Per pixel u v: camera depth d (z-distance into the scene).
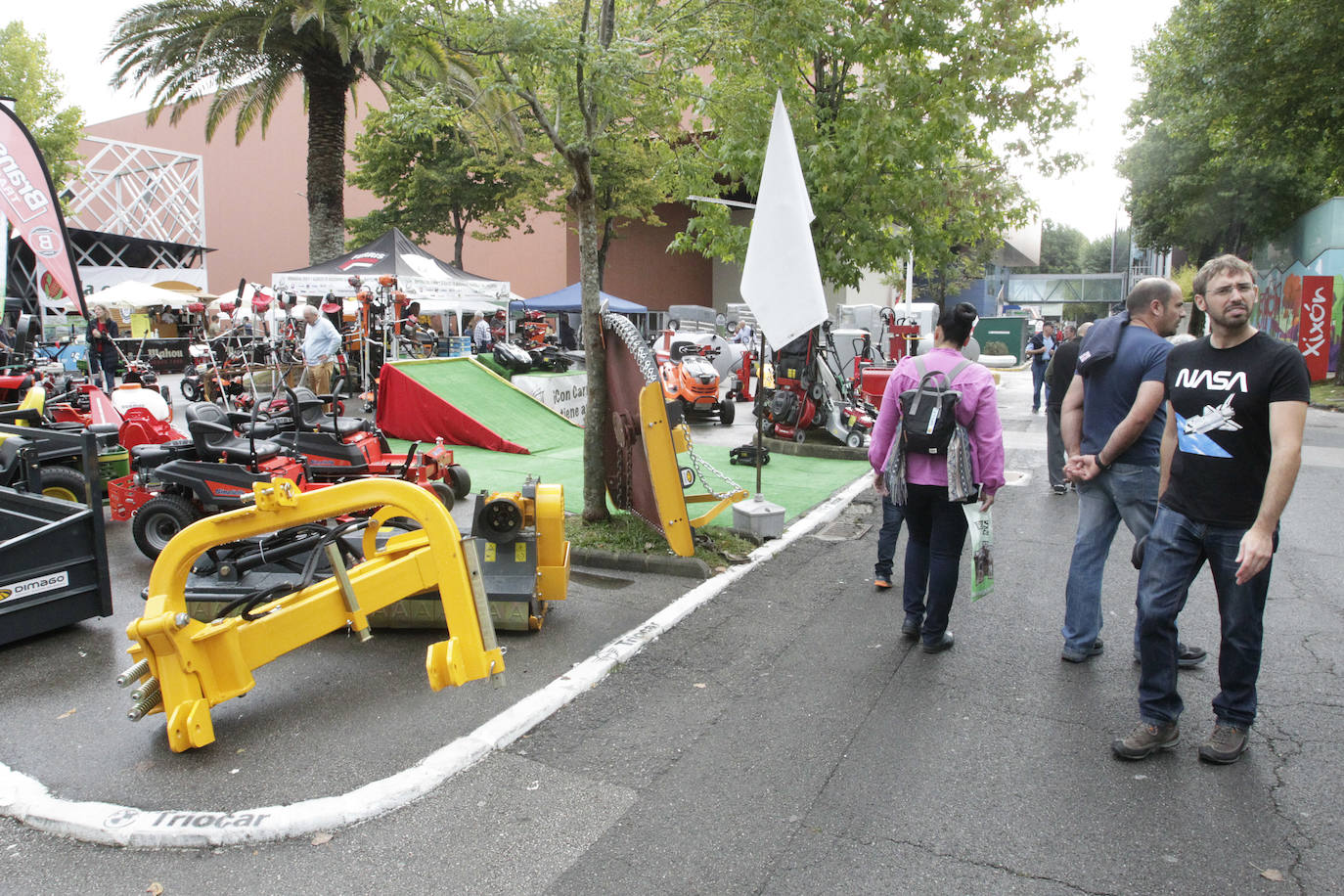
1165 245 32.81
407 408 11.78
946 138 10.88
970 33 10.55
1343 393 19.94
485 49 6.15
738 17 7.20
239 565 4.80
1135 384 4.31
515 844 3.06
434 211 29.66
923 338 18.38
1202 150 26.22
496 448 11.32
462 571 3.50
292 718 4.02
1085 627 4.64
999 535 7.61
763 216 6.47
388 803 3.27
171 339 27.25
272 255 46.38
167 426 8.56
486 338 21.83
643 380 6.33
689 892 2.79
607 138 7.43
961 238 12.19
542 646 4.93
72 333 18.25
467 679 3.50
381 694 4.28
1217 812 3.22
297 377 15.70
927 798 3.34
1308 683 4.38
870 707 4.14
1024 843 3.04
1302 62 16.64
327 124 20.38
